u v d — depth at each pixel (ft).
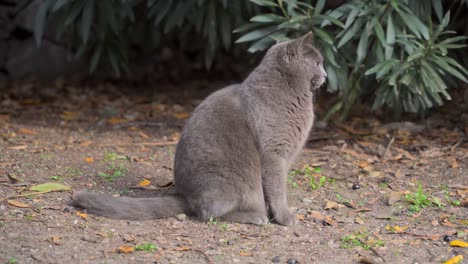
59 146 27.25
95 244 17.56
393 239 18.51
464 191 22.35
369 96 32.01
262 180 19.66
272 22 27.27
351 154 26.81
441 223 19.71
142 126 31.01
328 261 16.90
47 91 36.60
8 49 38.63
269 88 19.63
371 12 25.99
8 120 31.14
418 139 28.84
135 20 34.65
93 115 32.76
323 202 21.70
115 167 24.63
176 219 19.63
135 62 41.04
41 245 17.31
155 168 24.94
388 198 21.77
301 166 25.45
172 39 40.93
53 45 38.65
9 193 21.15
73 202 20.31
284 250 17.61
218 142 19.33
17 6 36.01
